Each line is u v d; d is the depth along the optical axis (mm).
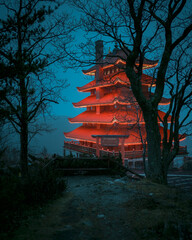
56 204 4957
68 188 7043
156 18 8180
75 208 4680
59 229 3432
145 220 3885
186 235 3117
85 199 5441
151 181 7750
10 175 4660
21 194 4051
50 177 5988
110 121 26578
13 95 5145
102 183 7461
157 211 4324
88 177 9562
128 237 3262
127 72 8266
